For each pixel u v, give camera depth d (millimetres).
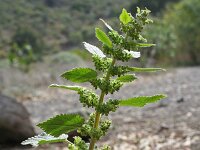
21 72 22734
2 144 8430
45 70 25656
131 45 2160
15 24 69250
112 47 2184
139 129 8797
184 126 8641
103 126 2266
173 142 7590
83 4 78250
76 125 2236
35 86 20500
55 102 15195
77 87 2232
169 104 11180
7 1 73812
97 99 2238
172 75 20656
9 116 8438
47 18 73750
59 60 29281
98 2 76438
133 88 16625
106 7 76312
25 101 16000
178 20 31094
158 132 8430
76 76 2191
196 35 30750
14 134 8484
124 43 2150
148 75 21781
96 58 2188
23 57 24375
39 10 74500
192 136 7805
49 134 2232
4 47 58844
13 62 23359
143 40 2152
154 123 9211
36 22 71750
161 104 11148
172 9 34031
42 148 7922
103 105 2223
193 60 30625
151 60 27094
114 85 2219
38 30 70188
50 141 2266
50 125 2207
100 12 76000
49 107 14102
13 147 8305
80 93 2234
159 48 27172
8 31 67000
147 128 8836
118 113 10648
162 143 7625
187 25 30703
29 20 71750
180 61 30234
